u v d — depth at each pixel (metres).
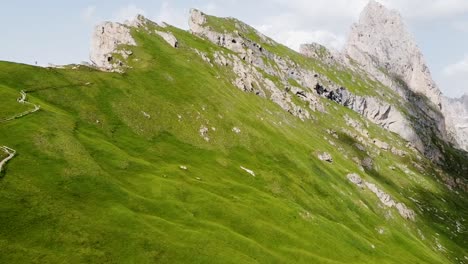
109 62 174.88
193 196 94.50
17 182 70.88
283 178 138.38
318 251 94.88
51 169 78.38
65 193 73.94
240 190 112.12
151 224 74.94
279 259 81.38
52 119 98.50
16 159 77.06
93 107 122.19
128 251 65.75
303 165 153.50
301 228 102.81
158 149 121.56
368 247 116.44
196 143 135.88
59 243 62.22
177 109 146.75
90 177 81.31
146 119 132.12
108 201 77.19
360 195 172.12
